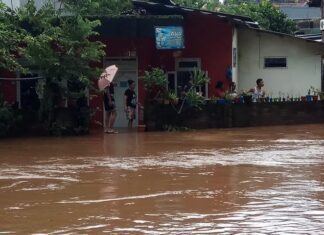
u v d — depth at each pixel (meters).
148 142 19.42
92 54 21.94
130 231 8.38
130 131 23.42
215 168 13.72
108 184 11.92
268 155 15.88
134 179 12.42
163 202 10.20
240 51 28.81
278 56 28.69
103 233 8.30
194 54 26.67
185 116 23.73
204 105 23.94
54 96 22.33
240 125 24.66
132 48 25.30
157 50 26.56
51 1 26.45
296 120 25.59
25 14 22.16
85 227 8.63
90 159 15.56
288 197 10.45
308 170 13.32
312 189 11.16
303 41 28.55
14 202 10.38
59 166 14.38
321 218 8.97
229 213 9.33
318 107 25.91
